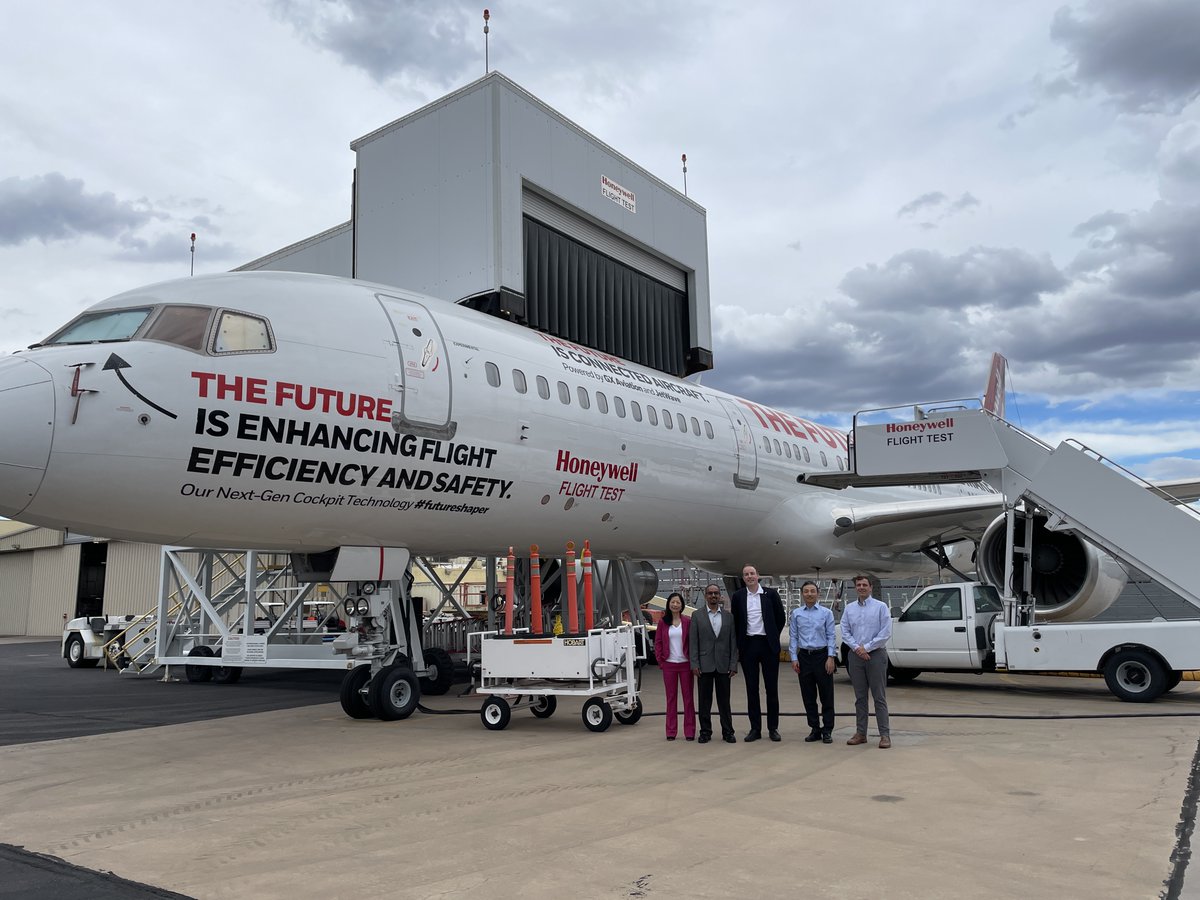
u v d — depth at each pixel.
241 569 21.33
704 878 4.91
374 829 6.07
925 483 16.03
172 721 12.17
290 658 13.80
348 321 10.47
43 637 46.31
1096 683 15.16
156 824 6.33
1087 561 14.56
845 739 9.59
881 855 5.28
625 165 19.44
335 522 10.45
